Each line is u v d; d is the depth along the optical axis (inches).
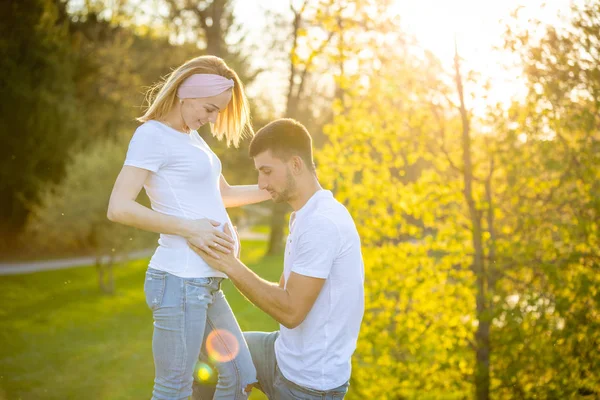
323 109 868.6
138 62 1001.5
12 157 885.2
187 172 97.9
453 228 226.5
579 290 185.9
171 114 100.1
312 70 238.4
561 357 194.5
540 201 207.8
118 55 995.3
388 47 225.0
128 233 744.3
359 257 104.2
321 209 101.3
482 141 223.8
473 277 223.3
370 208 239.8
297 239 102.1
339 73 234.7
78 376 424.2
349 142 241.3
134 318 637.3
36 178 900.6
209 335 104.2
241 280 96.3
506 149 210.5
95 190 737.0
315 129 846.5
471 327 226.1
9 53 877.2
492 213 215.2
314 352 101.9
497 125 203.2
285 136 102.2
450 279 231.1
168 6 848.9
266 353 112.2
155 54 996.6
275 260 1067.9
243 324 545.6
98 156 758.5
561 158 195.6
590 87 185.5
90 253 1064.8
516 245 201.3
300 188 103.7
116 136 867.4
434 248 227.1
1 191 914.7
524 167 200.5
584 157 188.1
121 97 999.6
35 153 893.2
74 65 967.0
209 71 98.8
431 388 228.4
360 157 240.7
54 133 898.7
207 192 100.9
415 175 238.5
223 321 105.0
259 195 119.9
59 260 979.3
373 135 233.9
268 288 97.3
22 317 612.7
